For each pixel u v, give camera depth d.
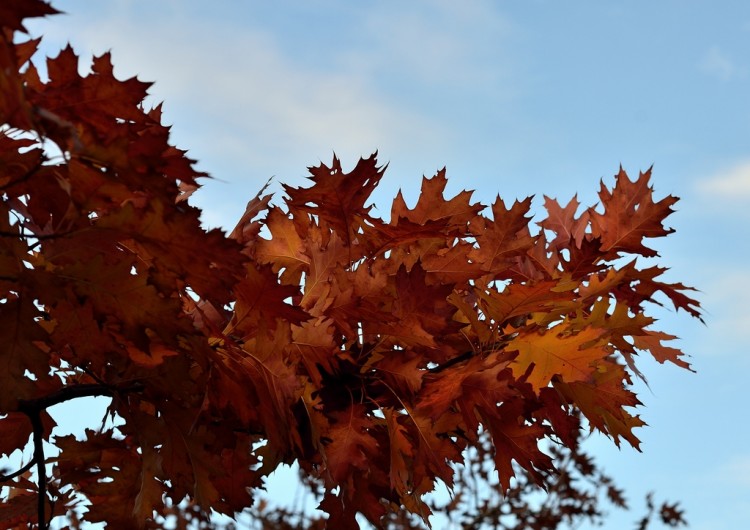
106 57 2.56
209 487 2.71
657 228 2.99
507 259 2.94
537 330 2.80
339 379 2.79
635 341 3.00
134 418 2.72
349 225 2.86
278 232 2.89
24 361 2.54
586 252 2.85
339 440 2.73
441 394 2.76
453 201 2.96
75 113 2.57
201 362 2.66
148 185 2.49
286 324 2.69
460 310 2.87
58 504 3.01
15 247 2.54
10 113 2.38
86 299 2.58
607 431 2.88
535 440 2.80
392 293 2.86
